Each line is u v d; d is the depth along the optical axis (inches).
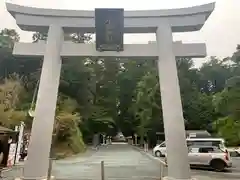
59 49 434.3
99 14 422.0
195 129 1825.8
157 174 614.2
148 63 2428.6
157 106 1724.9
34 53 439.8
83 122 1706.4
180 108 400.8
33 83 1616.6
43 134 391.2
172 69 418.9
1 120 1008.9
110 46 426.9
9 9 438.9
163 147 1108.5
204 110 1846.7
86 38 1801.2
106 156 1206.3
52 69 419.8
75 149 1218.0
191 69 2146.9
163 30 438.9
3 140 677.9
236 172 697.0
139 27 444.1
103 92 2269.9
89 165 813.9
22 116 1086.4
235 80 1286.9
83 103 1737.2
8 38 1980.8
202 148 750.5
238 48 2245.3
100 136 2608.3
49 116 401.1
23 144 880.3
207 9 435.2
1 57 1806.1
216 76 2687.0
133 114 2322.8
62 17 446.6
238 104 1266.0
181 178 368.5
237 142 1466.5
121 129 2645.2
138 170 695.1
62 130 1166.3
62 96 1501.0
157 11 444.1
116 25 423.5
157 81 1797.5
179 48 436.8
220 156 722.2
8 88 1330.0
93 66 2166.6
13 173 600.4
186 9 442.6
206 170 729.0
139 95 1889.8
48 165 394.3
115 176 582.9
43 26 446.9
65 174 614.5
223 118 1611.7
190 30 461.4
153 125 1792.6
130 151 1670.8
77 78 1674.5
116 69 2438.5
